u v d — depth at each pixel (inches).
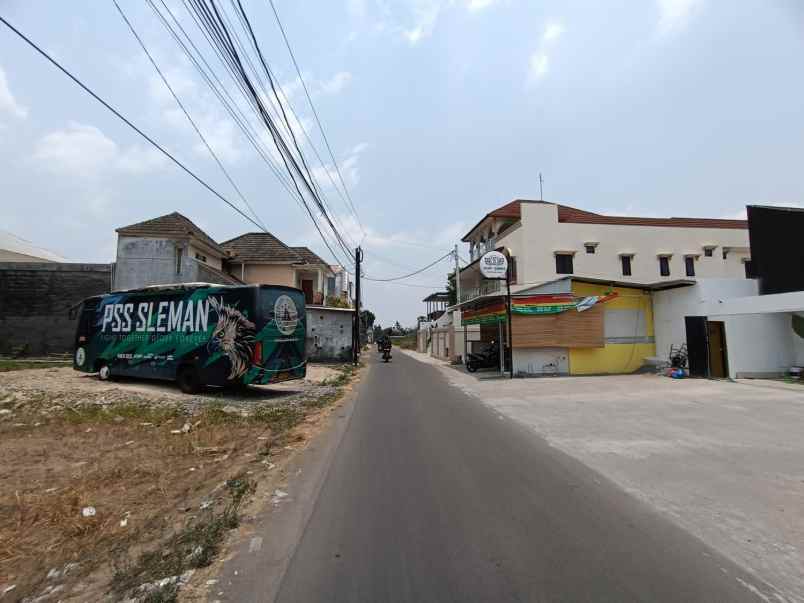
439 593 121.3
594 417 378.3
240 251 1262.3
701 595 118.5
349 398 521.7
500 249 1135.6
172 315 518.6
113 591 128.5
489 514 175.3
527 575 129.9
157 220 953.5
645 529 159.5
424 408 442.9
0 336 845.8
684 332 751.1
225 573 134.4
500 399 499.8
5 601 126.3
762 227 729.6
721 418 364.8
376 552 145.6
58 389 484.4
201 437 320.8
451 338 1261.1
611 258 1232.2
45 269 866.8
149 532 168.6
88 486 220.2
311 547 150.1
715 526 161.3
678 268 1266.0
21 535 168.2
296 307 522.0
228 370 472.7
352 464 249.0
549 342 774.5
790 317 689.6
